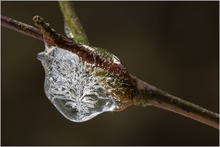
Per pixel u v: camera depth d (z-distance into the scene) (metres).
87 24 0.40
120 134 0.37
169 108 0.14
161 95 0.14
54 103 0.14
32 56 0.40
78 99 0.14
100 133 0.37
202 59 0.40
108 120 0.38
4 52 0.40
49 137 0.37
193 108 0.14
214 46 0.40
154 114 0.38
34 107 0.38
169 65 0.40
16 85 0.39
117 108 0.14
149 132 0.37
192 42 0.40
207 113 0.14
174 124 0.38
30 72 0.40
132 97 0.14
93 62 0.14
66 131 0.37
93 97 0.14
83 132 0.37
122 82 0.14
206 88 0.39
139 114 0.38
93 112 0.14
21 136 0.37
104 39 0.40
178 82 0.39
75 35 0.15
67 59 0.14
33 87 0.39
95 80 0.14
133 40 0.40
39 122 0.38
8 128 0.37
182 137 0.37
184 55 0.40
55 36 0.13
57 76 0.14
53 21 0.40
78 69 0.14
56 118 0.38
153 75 0.39
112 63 0.14
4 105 0.38
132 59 0.39
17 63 0.40
